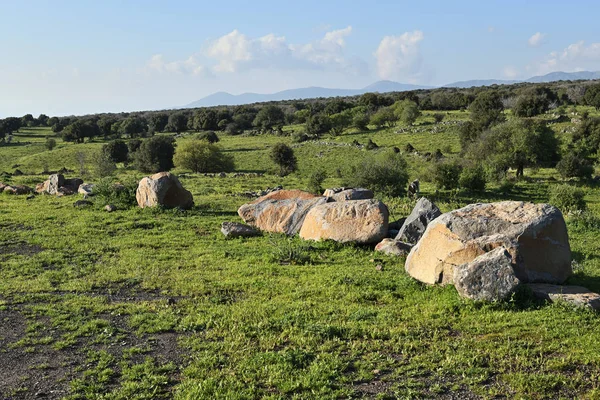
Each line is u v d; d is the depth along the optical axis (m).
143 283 14.98
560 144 64.69
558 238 13.91
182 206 28.39
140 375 9.05
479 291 12.07
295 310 12.19
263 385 8.58
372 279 14.80
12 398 8.33
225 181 55.44
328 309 12.28
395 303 12.80
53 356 9.95
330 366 9.09
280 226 22.72
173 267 16.95
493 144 58.78
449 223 14.41
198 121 143.88
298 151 91.94
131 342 10.58
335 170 68.88
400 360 9.34
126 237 21.53
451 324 10.98
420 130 102.38
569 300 11.59
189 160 75.06
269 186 49.16
